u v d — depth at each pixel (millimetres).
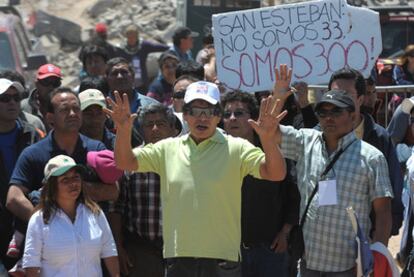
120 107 10578
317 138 11523
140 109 13594
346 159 11312
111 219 12992
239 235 10961
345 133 11375
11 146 13766
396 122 17375
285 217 12836
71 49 45625
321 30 14438
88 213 12086
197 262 10781
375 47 14359
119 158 10805
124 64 16688
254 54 14570
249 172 10812
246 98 12812
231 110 12766
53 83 17391
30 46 31234
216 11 33188
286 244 12789
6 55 28531
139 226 13055
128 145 10703
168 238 10891
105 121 14367
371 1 42406
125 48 31312
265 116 10336
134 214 13070
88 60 21734
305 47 14469
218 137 10906
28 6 48531
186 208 10766
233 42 14602
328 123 11289
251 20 14586
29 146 12977
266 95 15477
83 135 13312
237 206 10883
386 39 33281
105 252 12195
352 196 11258
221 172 10766
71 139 12875
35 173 12758
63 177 11859
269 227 12812
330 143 11461
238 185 10859
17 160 13109
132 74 16766
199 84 10859
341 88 12492
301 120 14125
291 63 14508
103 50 21766
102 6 47438
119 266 12922
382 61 30047
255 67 14570
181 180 10812
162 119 13133
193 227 10742
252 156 10766
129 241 13195
